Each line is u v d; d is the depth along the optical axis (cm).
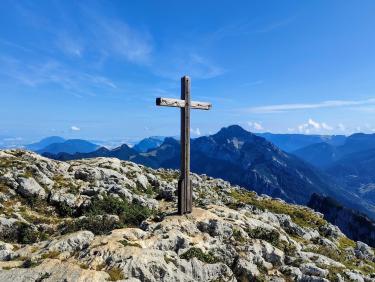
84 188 4756
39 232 3372
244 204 5219
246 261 2612
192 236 2742
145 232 2655
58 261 2089
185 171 3014
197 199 5244
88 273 1950
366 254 4912
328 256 3484
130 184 5419
